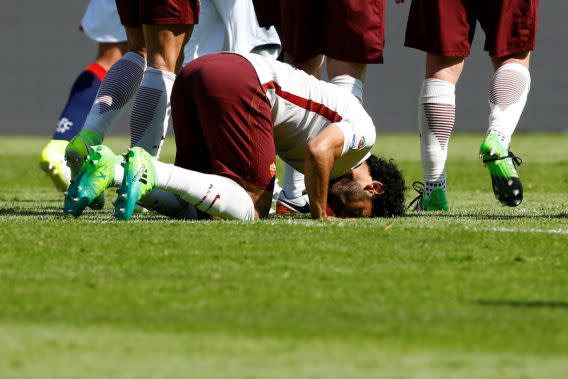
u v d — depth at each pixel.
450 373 7.27
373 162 17.25
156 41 17.92
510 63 19.22
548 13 60.44
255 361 7.58
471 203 22.83
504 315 9.27
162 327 8.70
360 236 13.95
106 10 24.69
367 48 18.53
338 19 18.53
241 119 15.67
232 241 13.37
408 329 8.69
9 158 44.41
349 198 16.88
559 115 61.19
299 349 7.97
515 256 12.53
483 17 19.20
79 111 24.03
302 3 18.80
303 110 16.31
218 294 10.08
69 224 14.98
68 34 60.41
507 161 18.19
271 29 23.56
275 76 16.05
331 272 11.33
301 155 16.92
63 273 11.17
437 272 11.39
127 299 9.82
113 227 14.63
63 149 23.23
